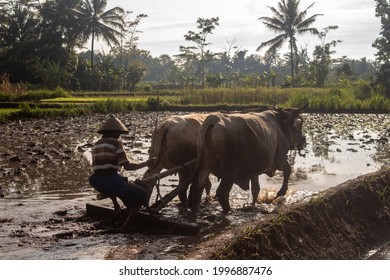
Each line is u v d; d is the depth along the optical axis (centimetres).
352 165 1352
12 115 3023
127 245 692
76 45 7244
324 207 771
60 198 985
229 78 7125
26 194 1020
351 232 762
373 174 967
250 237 622
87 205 848
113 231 757
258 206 920
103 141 730
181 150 848
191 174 841
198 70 10181
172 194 807
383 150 1606
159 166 858
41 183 1127
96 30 7075
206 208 897
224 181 827
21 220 824
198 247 610
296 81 6300
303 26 6688
